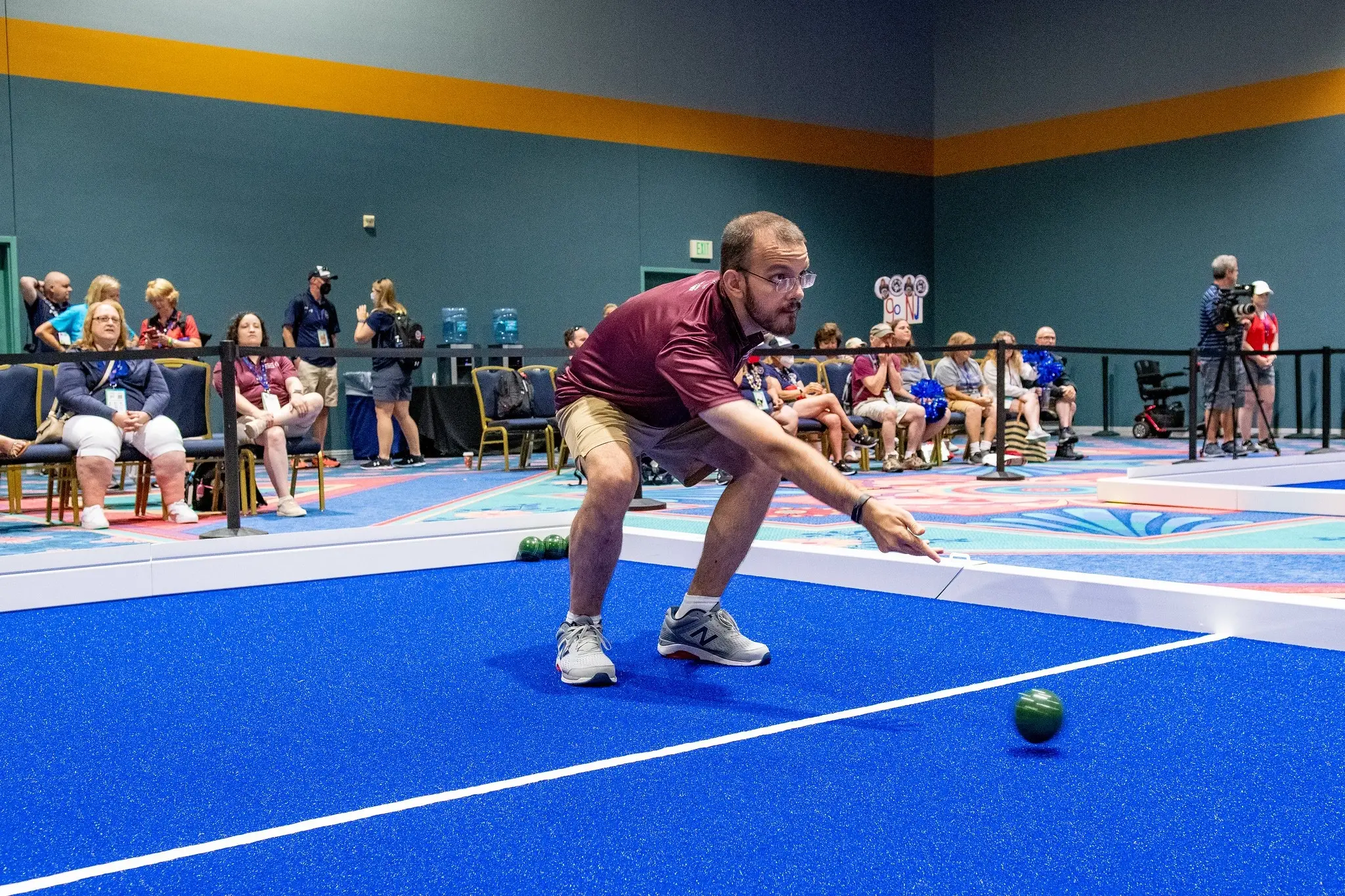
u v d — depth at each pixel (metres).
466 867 1.58
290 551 4.31
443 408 11.55
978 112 15.70
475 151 12.45
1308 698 2.37
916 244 16.03
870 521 2.16
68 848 1.68
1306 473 8.48
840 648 2.96
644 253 13.66
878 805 1.79
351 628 3.39
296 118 11.45
